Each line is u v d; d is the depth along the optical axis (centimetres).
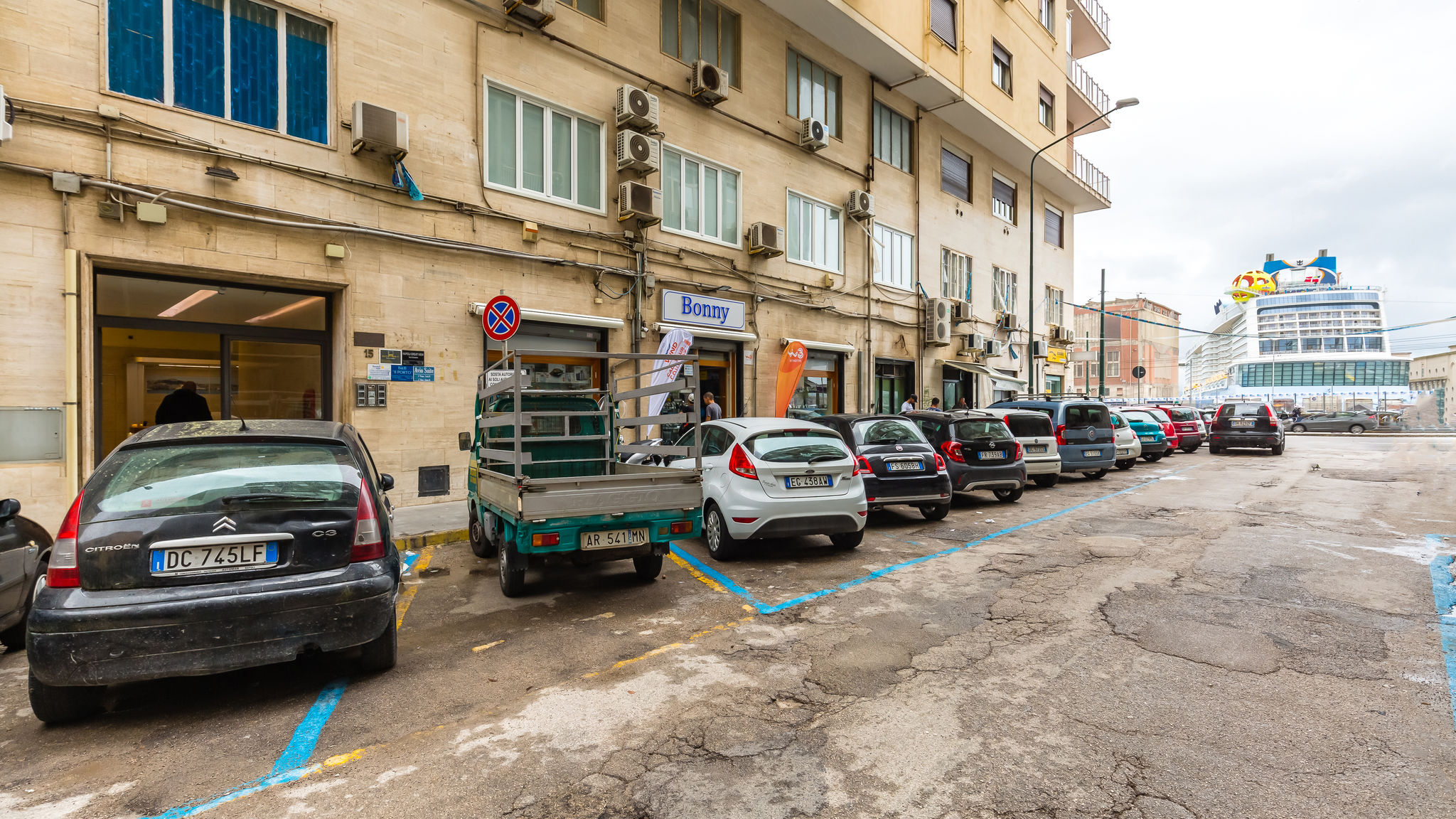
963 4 1808
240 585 340
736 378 1367
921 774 281
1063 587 570
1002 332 2230
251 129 797
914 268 1842
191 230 759
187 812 262
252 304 834
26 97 673
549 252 1058
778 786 274
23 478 671
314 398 883
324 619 350
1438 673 380
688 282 1256
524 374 653
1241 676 379
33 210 677
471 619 502
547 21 1024
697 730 324
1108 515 930
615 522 531
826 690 369
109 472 352
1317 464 1691
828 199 1566
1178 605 513
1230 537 769
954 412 1013
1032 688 366
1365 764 285
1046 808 257
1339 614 488
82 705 334
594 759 298
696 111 1279
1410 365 10644
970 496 1109
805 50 1502
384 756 303
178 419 784
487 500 606
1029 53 2147
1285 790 267
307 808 263
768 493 659
